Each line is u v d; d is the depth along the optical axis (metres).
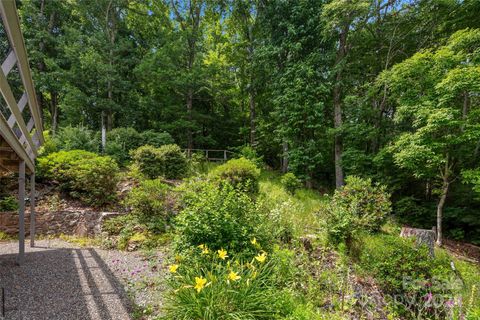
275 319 2.12
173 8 16.69
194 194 3.90
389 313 3.07
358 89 11.86
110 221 5.56
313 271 3.66
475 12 8.46
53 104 14.96
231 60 15.96
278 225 4.61
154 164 8.87
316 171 12.95
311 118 10.45
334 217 4.98
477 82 5.92
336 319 2.61
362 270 3.93
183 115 14.58
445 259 4.85
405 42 10.66
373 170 9.92
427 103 6.86
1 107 2.71
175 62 14.61
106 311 2.53
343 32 10.78
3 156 3.80
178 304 2.14
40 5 14.19
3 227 5.46
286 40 11.47
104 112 13.09
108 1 13.88
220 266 2.43
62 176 6.76
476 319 2.40
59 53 13.46
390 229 6.31
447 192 8.13
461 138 6.51
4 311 2.44
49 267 3.68
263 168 12.91
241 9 14.35
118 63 13.86
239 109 17.56
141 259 4.14
